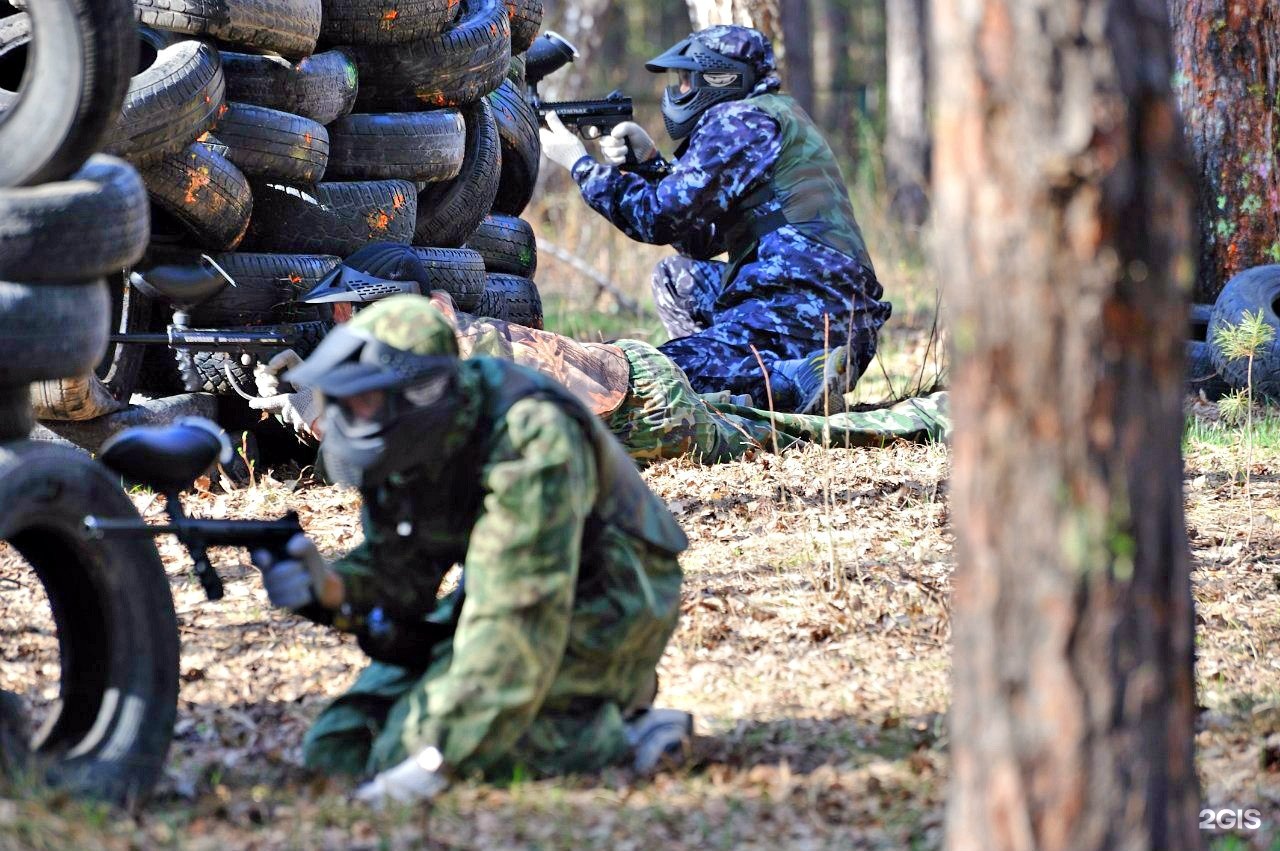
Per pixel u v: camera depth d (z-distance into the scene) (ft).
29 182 22.80
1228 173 66.80
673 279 59.62
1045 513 16.46
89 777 21.99
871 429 51.75
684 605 34.73
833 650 32.24
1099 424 16.26
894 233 116.16
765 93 56.13
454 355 21.75
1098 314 16.11
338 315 42.39
